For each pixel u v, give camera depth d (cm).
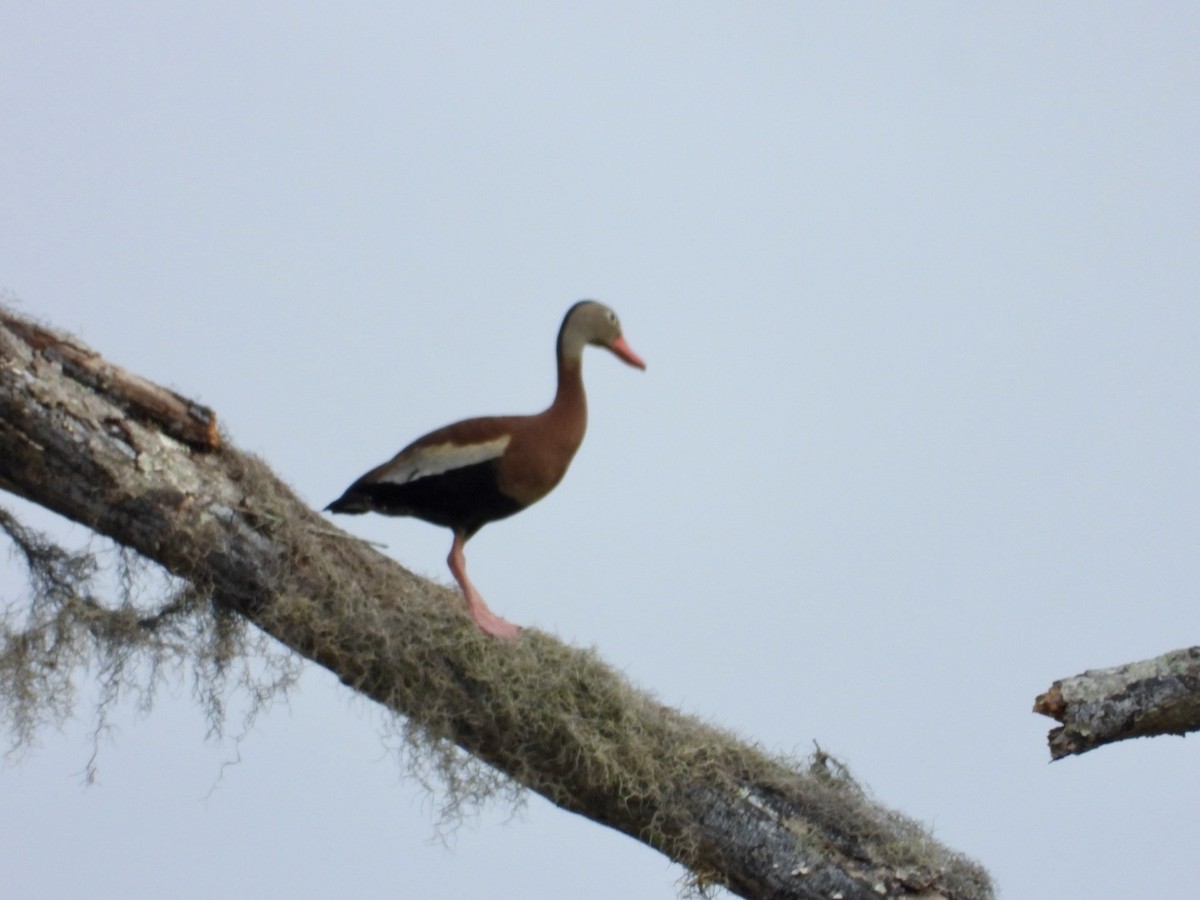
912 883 1048
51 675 1030
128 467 984
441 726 1050
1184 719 1041
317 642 1034
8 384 945
